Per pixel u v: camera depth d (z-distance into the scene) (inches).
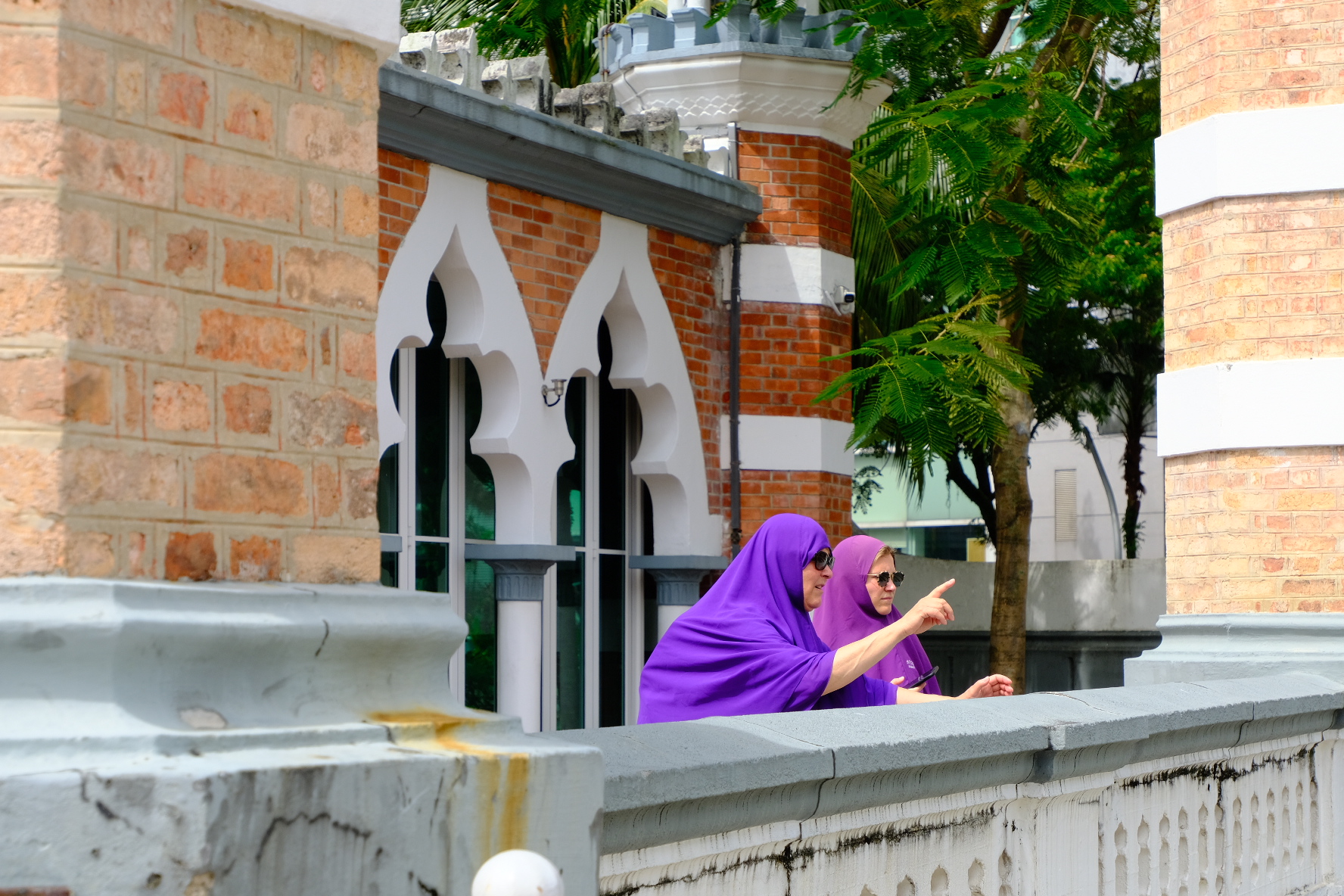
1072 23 795.4
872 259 970.1
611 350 850.1
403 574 730.2
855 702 396.5
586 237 764.0
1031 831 305.4
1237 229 506.0
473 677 769.6
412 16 1122.7
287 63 182.7
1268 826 429.7
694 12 837.2
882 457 1291.8
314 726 163.3
